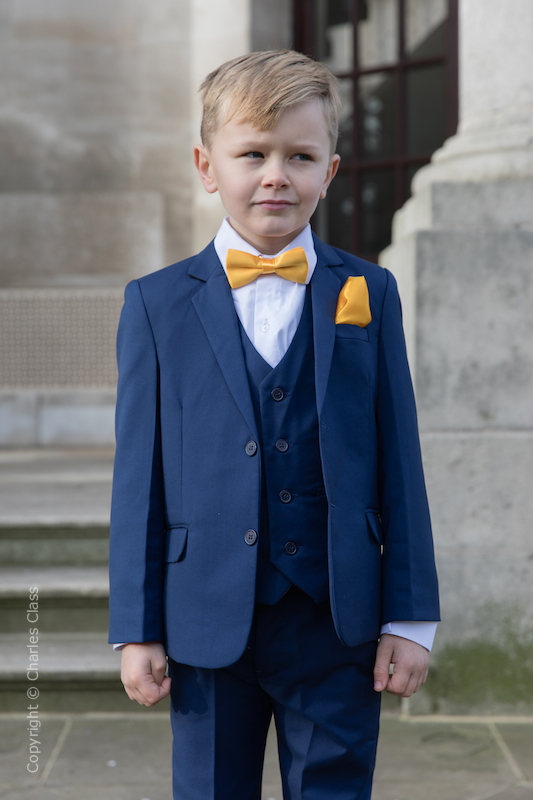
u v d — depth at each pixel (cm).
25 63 618
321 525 140
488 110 320
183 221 623
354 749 141
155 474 143
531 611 288
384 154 576
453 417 288
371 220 580
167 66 616
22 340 616
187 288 147
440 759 260
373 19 573
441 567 289
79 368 616
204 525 137
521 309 285
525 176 299
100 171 621
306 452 140
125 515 141
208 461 138
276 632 140
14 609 331
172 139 619
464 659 290
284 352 142
